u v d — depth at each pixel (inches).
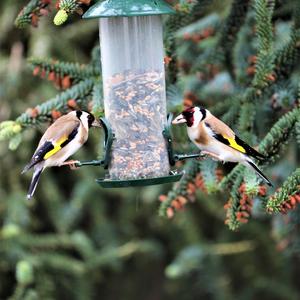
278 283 609.9
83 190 578.2
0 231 545.6
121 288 685.9
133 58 413.4
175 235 625.0
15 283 576.1
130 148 414.3
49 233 610.2
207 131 397.4
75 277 572.4
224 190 397.4
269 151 385.7
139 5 375.9
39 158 397.4
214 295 584.7
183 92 433.1
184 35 460.4
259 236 601.9
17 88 565.6
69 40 573.9
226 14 465.4
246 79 433.7
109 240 601.9
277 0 435.5
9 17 567.2
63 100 417.1
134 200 601.9
